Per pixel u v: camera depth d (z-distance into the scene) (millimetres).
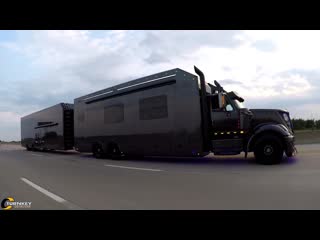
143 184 7539
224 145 11016
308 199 5301
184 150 11695
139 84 13625
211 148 11289
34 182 8570
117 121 14930
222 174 8492
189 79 11641
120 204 5547
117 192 6680
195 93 11422
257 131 10352
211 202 5410
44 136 26297
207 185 6996
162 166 11242
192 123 11477
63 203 5789
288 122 11352
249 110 11148
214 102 11320
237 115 10859
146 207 5262
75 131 18938
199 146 11273
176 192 6395
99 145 16469
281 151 9992
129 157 16234
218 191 6293
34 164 14430
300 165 9539
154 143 12805
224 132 11039
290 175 7762
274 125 10234
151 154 12984
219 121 11141
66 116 22500
